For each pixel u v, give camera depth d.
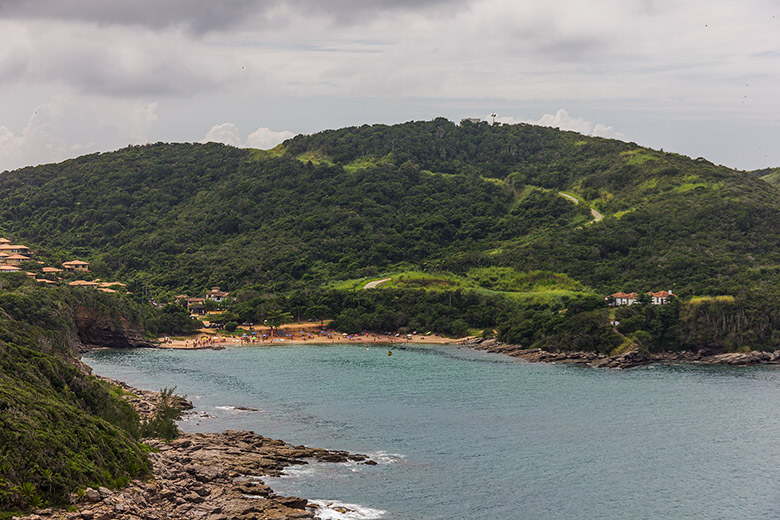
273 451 131.00
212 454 124.25
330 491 114.19
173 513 95.25
